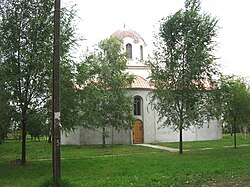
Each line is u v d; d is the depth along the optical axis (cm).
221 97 2578
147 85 4344
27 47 1802
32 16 1838
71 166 1900
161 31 2603
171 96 2508
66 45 1869
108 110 3506
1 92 1700
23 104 1797
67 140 4328
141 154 2689
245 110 3020
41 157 2562
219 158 2116
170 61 2572
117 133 4200
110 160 2188
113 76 3638
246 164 1756
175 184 1246
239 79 3266
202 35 2522
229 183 1242
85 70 1981
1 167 1917
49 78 1775
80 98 1923
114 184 1245
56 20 1205
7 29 1788
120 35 4712
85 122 2038
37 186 1211
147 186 1210
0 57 1769
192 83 2550
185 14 2534
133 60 4634
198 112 2514
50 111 1789
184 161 1992
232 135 5922
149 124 4288
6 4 1823
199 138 4591
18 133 1950
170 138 4406
